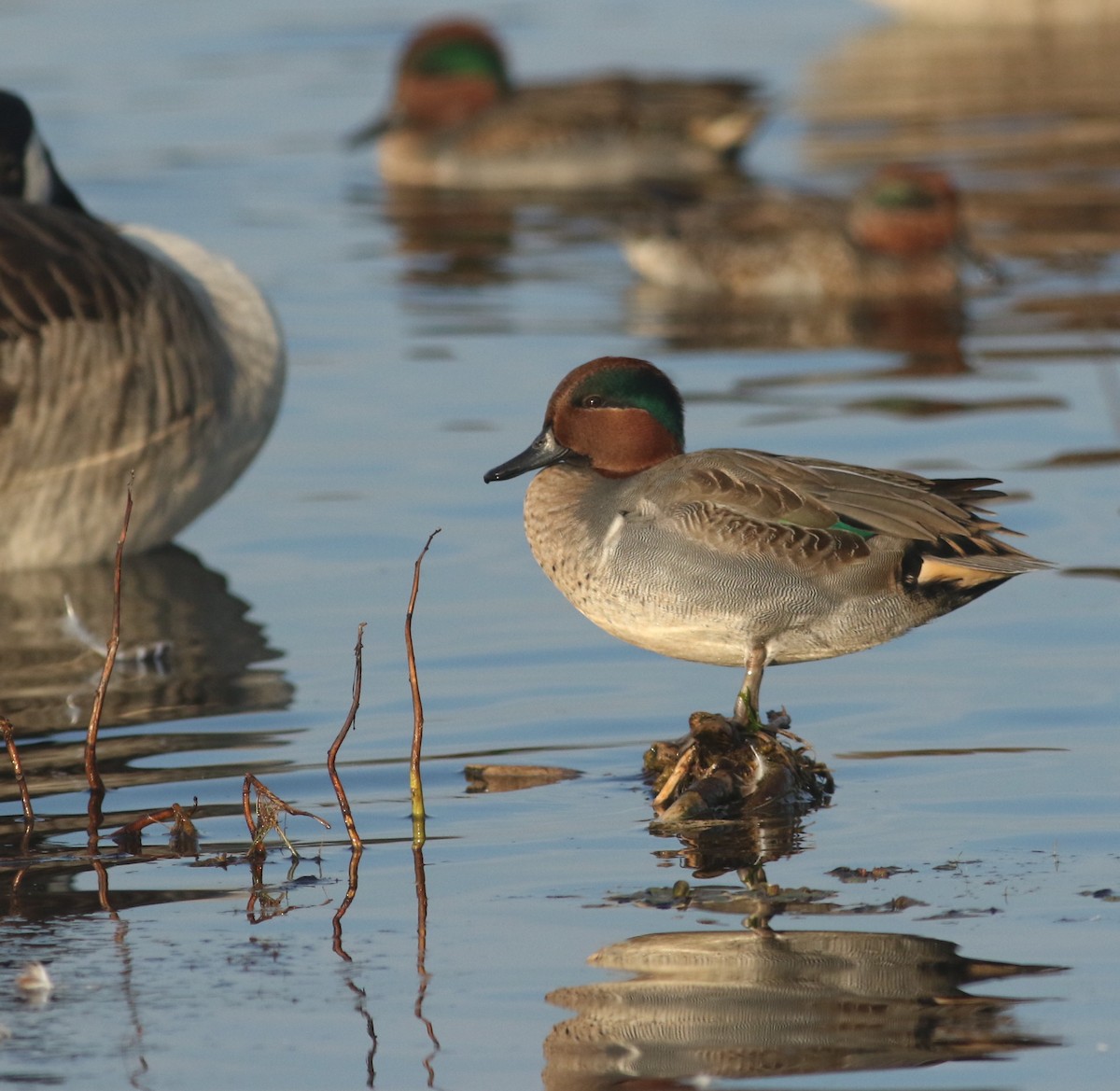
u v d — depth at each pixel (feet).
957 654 38.99
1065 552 44.21
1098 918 26.89
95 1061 23.68
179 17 135.03
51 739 35.58
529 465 36.70
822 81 114.83
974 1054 23.26
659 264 76.33
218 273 50.01
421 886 28.81
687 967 25.71
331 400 58.75
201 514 48.91
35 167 53.21
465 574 45.14
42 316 44.65
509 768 33.71
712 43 127.24
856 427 53.83
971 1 129.08
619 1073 23.08
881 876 28.66
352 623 42.11
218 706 37.17
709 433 53.21
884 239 75.15
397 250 80.74
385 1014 24.72
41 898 28.58
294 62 121.80
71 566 46.85
